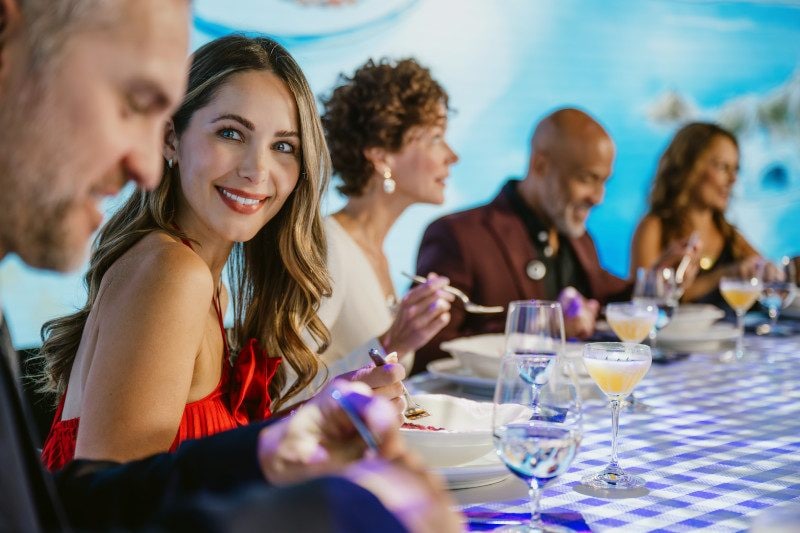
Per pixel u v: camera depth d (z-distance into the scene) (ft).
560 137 12.88
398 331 6.73
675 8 19.35
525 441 3.66
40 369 6.86
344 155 9.40
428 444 4.43
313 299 5.95
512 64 18.17
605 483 4.61
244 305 6.02
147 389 4.23
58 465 4.80
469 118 18.01
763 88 20.30
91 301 5.25
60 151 2.48
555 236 13.01
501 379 4.17
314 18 15.96
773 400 6.95
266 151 5.18
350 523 2.10
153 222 5.09
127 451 4.15
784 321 12.06
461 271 11.61
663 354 9.06
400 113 9.29
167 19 2.56
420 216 17.58
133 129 2.61
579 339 9.41
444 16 17.43
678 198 15.52
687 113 19.71
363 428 2.67
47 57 2.42
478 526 3.92
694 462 5.10
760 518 2.46
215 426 5.09
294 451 2.79
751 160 20.31
